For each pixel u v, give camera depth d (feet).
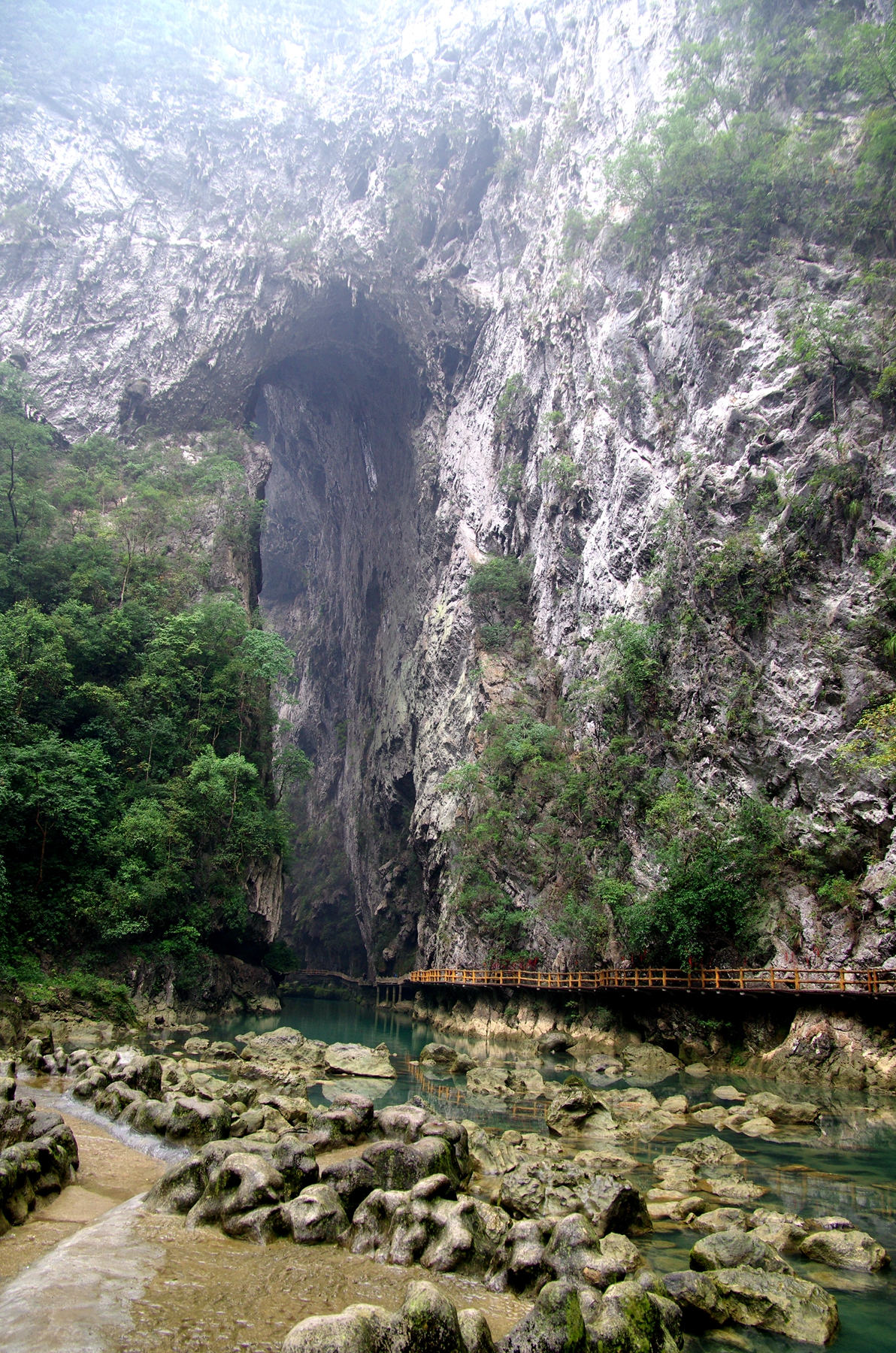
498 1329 18.42
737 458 99.60
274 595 310.24
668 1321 18.81
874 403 88.89
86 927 102.42
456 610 163.22
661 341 119.96
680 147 121.29
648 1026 88.43
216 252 191.83
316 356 216.13
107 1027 87.71
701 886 84.53
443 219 193.98
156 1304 17.85
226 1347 15.92
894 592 80.53
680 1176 34.78
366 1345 15.29
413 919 183.83
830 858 77.82
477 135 192.34
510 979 110.42
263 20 226.79
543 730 127.85
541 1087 62.75
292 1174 26.30
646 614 108.47
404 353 201.05
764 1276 22.22
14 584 128.47
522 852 120.78
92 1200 26.20
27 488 145.89
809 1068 65.98
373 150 197.88
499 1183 30.94
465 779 131.95
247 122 205.16
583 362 139.03
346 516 249.96
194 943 111.75
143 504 156.35
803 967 74.90
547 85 185.78
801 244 106.93
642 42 149.38
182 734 127.13
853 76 110.22
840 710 81.66
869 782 76.07
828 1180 35.14
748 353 104.17
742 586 93.45
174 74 208.44
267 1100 43.34
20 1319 16.51
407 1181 26.63
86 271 185.37
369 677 224.74
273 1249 22.36
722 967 81.71
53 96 198.08
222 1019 115.65
